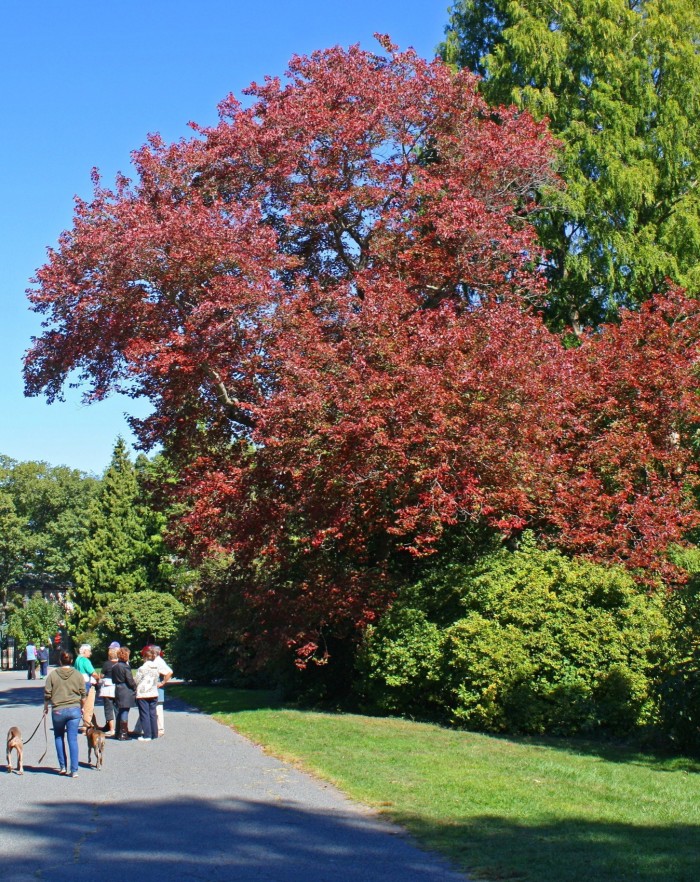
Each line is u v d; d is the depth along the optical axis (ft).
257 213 57.72
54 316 61.26
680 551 56.08
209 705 66.28
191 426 62.59
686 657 39.37
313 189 66.49
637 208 84.23
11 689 101.19
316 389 51.16
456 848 23.84
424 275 66.08
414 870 22.15
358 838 25.26
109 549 154.30
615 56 85.71
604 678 44.83
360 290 62.90
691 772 34.99
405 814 27.73
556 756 38.11
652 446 57.98
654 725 42.42
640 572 52.60
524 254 67.67
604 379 60.29
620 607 47.32
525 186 71.87
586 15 87.61
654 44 86.43
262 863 22.99
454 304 66.03
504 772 34.19
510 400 51.19
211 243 54.08
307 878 21.70
